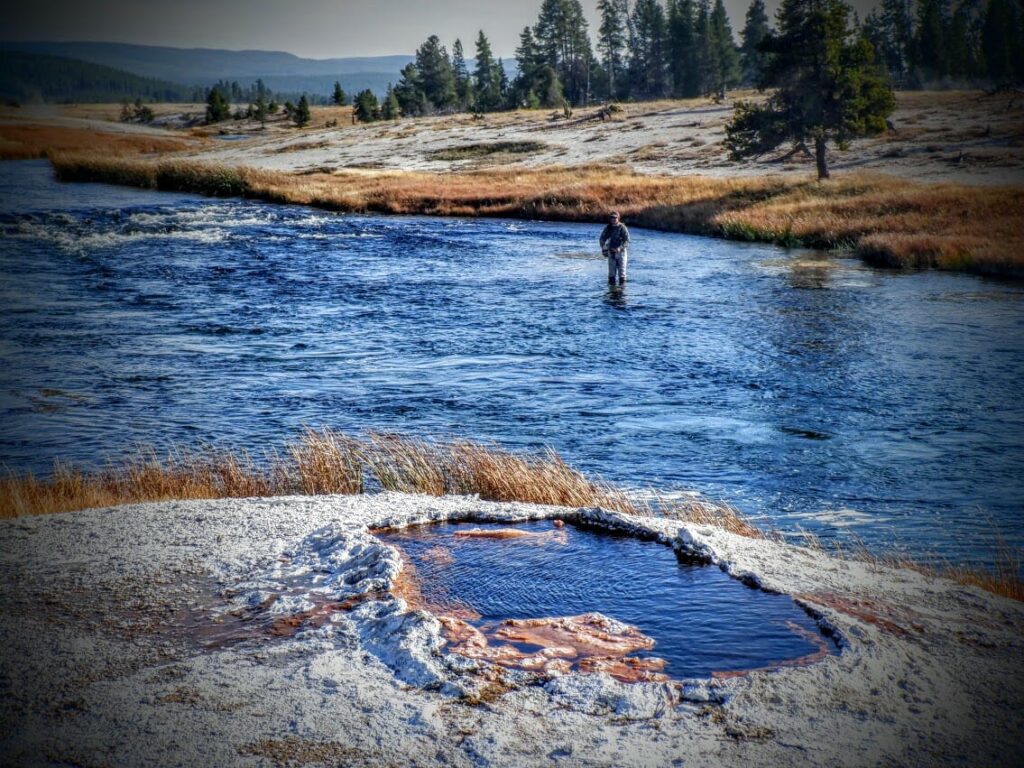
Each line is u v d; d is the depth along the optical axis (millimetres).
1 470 10773
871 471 10883
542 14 151750
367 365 16641
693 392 14695
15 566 5707
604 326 20219
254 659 4297
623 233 25844
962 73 122875
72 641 4523
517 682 4066
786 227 37688
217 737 3568
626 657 4395
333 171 70875
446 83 156375
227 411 13625
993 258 28406
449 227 42938
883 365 16312
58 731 3623
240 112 179625
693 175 60219
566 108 104062
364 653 4352
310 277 27109
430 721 3691
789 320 20703
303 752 3457
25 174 62719
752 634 4742
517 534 6625
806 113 51812
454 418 13273
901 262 30359
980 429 12484
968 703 3936
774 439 12180
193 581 5402
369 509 7129
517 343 18547
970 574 7402
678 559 6078
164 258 29609
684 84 142625
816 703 3887
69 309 21172
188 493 9117
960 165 54469
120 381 15242
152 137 114062
